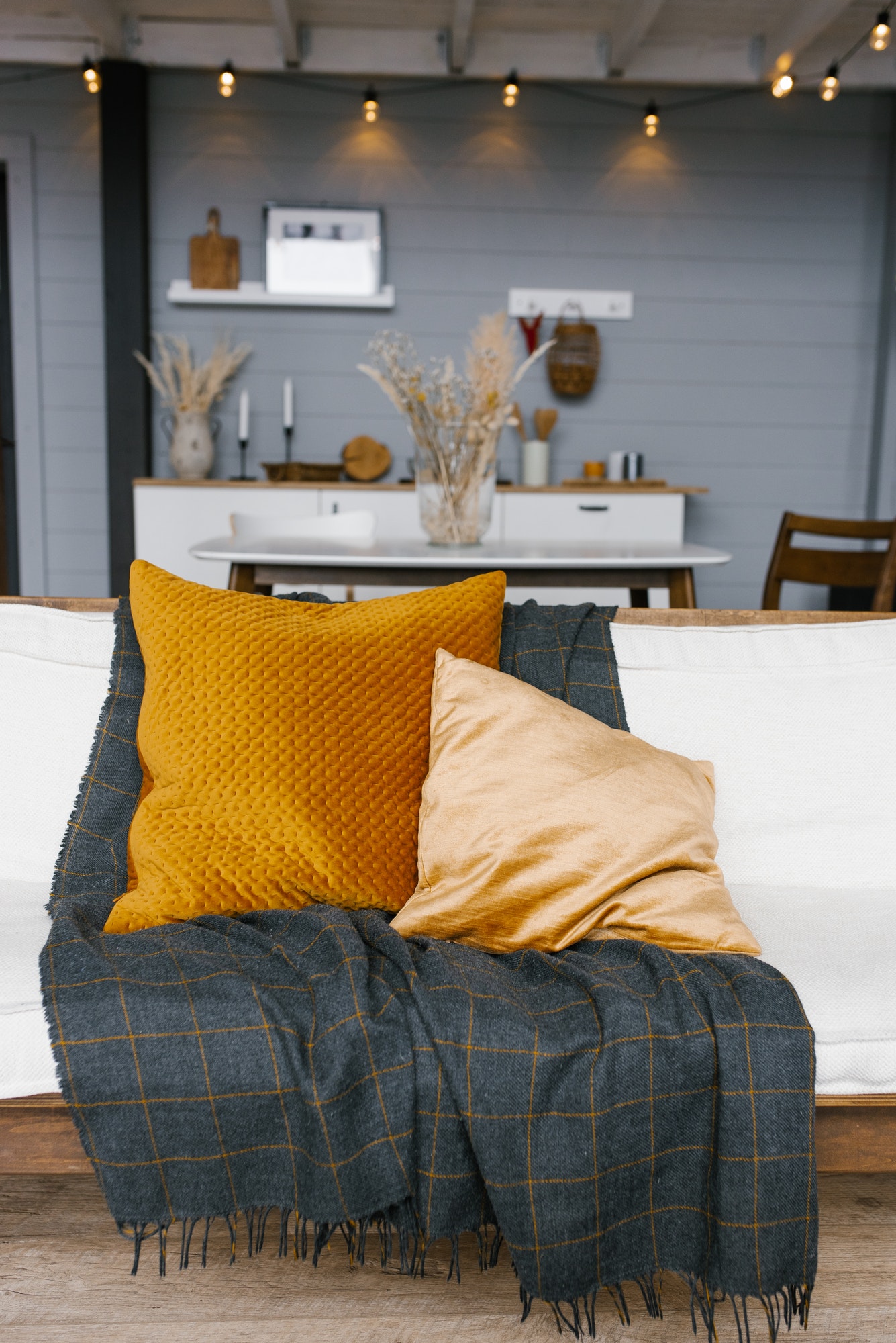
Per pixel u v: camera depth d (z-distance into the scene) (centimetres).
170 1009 104
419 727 139
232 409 475
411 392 262
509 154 470
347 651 141
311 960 112
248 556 237
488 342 263
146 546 434
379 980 110
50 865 143
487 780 129
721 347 486
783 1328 115
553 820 125
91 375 469
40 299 464
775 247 482
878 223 483
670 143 473
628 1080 103
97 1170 101
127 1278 120
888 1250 128
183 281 462
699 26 446
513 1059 103
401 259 471
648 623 174
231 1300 117
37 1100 104
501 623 161
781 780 157
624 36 425
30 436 470
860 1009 110
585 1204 101
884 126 478
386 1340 112
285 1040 104
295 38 432
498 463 475
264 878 126
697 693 162
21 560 476
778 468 495
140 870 129
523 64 454
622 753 134
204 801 129
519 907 124
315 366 474
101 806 142
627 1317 106
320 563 241
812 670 165
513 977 116
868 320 489
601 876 123
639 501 441
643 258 479
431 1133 102
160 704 136
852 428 495
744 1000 108
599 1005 106
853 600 471
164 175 460
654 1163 104
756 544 498
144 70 446
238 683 134
